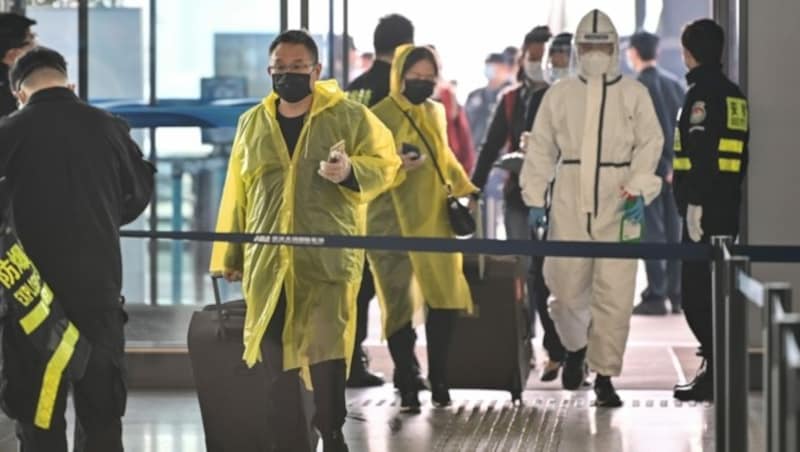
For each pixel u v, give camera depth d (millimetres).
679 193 13016
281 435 9875
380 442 11609
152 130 14703
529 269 14297
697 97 12914
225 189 10320
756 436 11531
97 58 14602
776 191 13625
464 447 11438
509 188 14703
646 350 16328
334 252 9844
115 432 9352
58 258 9148
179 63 14656
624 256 10008
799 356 5742
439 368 12883
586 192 12859
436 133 12516
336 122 9969
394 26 13289
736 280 8102
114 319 9297
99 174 9281
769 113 13625
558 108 12938
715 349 8953
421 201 12461
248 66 14625
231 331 10172
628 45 18766
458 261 12617
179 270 15016
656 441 11648
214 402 10219
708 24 12977
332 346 9852
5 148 9234
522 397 13500
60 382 9016
